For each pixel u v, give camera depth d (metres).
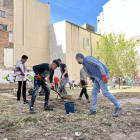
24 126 2.91
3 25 17.34
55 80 15.12
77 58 3.91
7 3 17.72
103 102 5.90
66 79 6.51
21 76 5.48
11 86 17.22
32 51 19.50
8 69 17.12
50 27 21.55
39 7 20.67
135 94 9.26
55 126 2.90
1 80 16.53
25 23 18.94
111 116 3.58
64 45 20.06
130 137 2.33
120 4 27.91
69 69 20.23
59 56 20.48
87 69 3.80
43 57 20.70
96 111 4.09
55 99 6.71
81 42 22.81
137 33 25.09
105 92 3.63
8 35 17.44
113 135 2.42
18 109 4.49
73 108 3.96
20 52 18.27
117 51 22.86
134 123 3.01
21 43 18.52
